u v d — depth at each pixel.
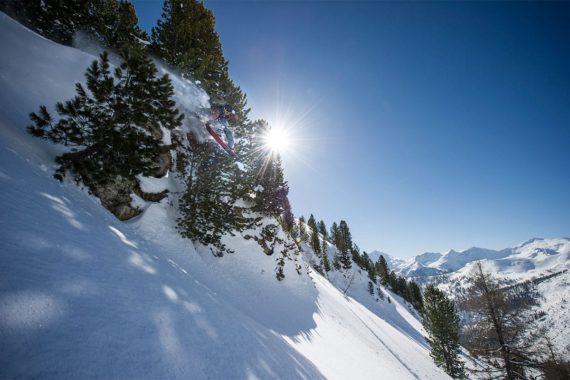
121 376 1.64
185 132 13.58
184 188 12.52
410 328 63.44
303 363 5.17
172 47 14.12
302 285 18.05
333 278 63.09
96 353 1.68
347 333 15.79
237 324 4.10
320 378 4.90
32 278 1.93
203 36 15.16
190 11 15.05
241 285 12.58
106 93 5.88
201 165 12.62
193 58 13.08
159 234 9.58
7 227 2.33
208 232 12.18
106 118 6.14
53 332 1.62
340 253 75.44
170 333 2.40
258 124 16.23
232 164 12.70
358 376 7.76
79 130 5.82
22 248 2.18
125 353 1.83
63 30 13.98
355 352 11.70
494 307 17.36
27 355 1.38
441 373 22.02
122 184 8.83
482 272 18.30
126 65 6.04
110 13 13.80
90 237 3.35
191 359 2.26
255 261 15.52
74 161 5.89
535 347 16.17
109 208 8.41
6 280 1.75
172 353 2.16
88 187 6.34
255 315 9.74
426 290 28.88
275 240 18.75
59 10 12.95
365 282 73.62
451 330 26.05
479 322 18.12
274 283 15.42
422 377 16.80
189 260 9.95
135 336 2.06
